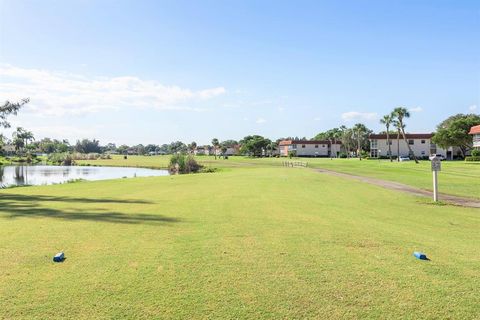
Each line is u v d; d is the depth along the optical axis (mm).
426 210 13781
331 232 9023
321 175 34312
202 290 5230
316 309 4664
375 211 13070
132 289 5254
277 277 5758
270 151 155625
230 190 19891
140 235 8602
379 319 4418
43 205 14195
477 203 16078
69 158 104250
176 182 26938
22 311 4570
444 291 5242
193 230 9180
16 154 137625
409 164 66500
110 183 27109
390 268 6227
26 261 6562
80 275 5824
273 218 10984
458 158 104500
